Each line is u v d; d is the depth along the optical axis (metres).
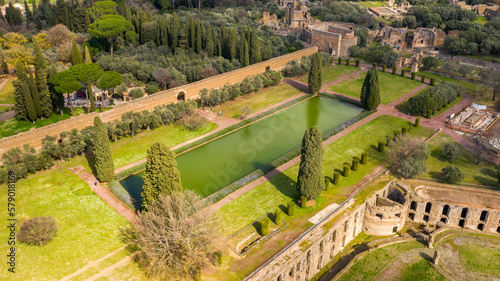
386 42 167.12
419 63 146.25
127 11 150.75
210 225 63.31
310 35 171.38
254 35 135.38
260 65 135.12
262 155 92.56
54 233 63.25
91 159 87.56
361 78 139.00
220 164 88.81
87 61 116.69
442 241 72.06
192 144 95.06
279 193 76.44
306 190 71.12
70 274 57.25
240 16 194.25
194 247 58.97
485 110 109.88
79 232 65.25
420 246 71.50
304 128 105.38
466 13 182.12
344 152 90.75
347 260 71.12
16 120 101.94
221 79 122.62
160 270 57.81
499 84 114.38
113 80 104.25
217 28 172.12
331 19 193.12
